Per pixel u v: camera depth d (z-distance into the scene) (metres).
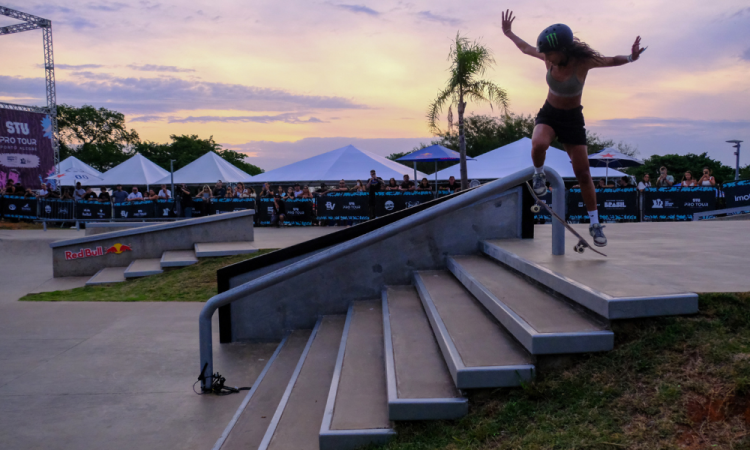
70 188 29.28
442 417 2.70
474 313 3.65
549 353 2.69
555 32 3.28
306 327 5.66
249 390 4.37
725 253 4.29
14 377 4.69
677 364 2.49
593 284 3.01
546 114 3.63
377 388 3.24
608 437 2.24
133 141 67.75
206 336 4.35
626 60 3.23
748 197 13.67
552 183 4.10
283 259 5.68
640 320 2.74
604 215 14.69
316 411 3.39
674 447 2.10
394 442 2.62
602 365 2.64
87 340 5.88
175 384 4.54
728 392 2.24
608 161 18.45
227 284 5.68
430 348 3.42
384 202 16.30
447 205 4.26
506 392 2.73
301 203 17.03
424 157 16.89
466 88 14.30
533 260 3.86
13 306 7.75
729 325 2.61
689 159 34.16
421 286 4.52
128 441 3.47
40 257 13.64
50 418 3.83
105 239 11.08
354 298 5.52
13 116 28.28
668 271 3.43
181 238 11.39
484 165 22.19
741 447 2.02
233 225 11.66
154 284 9.10
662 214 14.20
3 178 28.02
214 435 3.56
